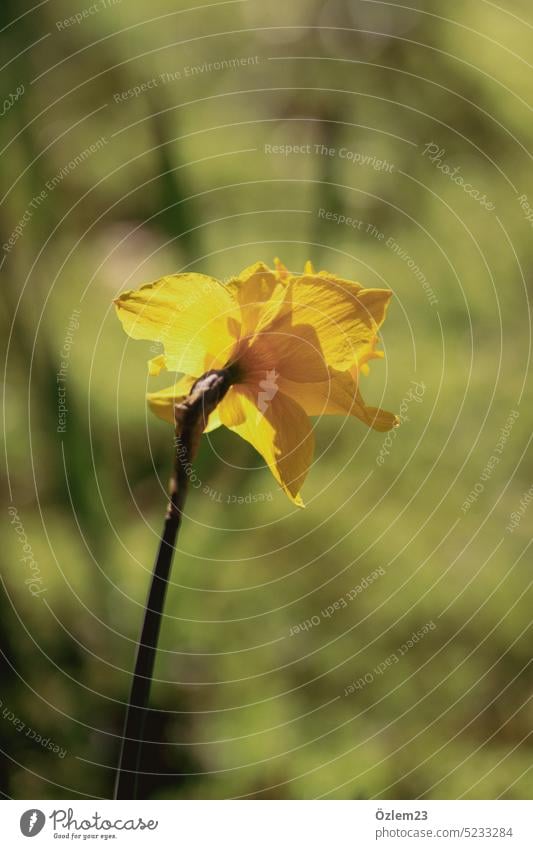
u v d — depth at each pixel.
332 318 0.74
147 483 1.20
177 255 1.35
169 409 0.75
